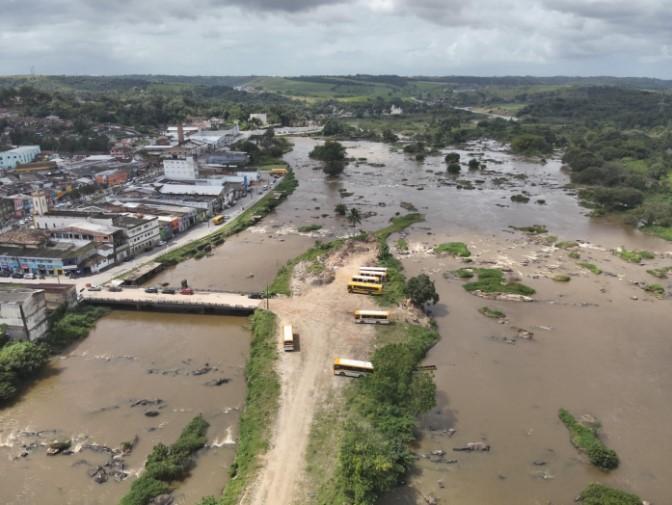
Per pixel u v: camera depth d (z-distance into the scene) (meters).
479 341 113.62
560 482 73.75
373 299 128.25
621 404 92.12
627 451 80.38
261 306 123.44
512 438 82.69
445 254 167.75
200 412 87.69
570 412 89.38
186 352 107.62
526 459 78.12
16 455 77.06
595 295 138.00
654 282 147.12
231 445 79.69
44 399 91.12
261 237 188.12
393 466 69.62
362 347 106.06
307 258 155.00
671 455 79.62
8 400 90.38
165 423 84.81
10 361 93.75
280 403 87.00
